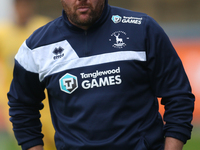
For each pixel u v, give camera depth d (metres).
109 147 9.16
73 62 9.55
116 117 9.22
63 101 9.67
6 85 18.06
